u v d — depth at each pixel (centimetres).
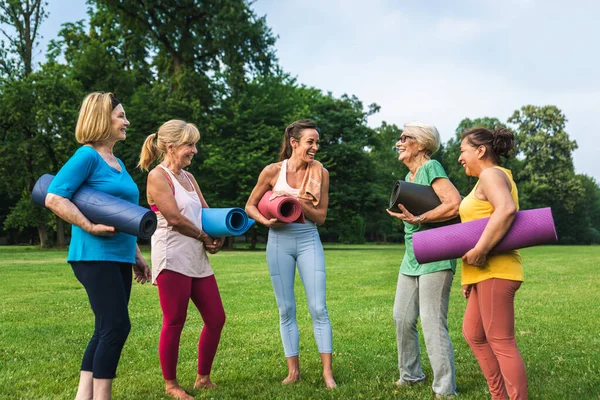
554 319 609
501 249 278
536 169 6275
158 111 2802
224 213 354
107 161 299
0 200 4531
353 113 3384
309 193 381
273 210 370
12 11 2995
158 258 346
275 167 405
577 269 1405
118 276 283
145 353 461
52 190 273
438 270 331
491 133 303
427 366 416
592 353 440
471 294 308
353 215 3497
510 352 279
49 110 2714
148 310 705
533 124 6344
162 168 355
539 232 269
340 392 339
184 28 3088
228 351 470
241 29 2964
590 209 7162
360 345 488
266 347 482
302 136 391
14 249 2927
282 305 388
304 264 388
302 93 3634
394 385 359
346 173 3334
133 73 3161
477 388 346
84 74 3064
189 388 359
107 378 275
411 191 333
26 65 3050
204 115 2920
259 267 1465
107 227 269
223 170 2847
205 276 363
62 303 766
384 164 5866
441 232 296
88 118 292
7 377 379
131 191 300
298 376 379
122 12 3020
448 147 6241
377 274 1241
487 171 285
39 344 491
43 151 2767
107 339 275
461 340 508
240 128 3039
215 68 3231
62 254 2233
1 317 644
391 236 6612
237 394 343
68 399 328
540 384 350
